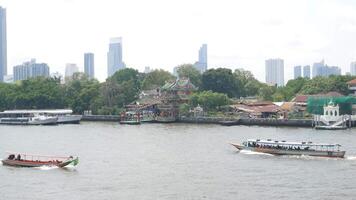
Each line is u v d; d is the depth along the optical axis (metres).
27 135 162.75
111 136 154.25
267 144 113.00
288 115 196.75
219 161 102.31
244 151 115.38
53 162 98.44
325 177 85.06
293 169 92.69
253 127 180.88
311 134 149.88
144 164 99.75
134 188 79.00
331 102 174.88
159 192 76.25
